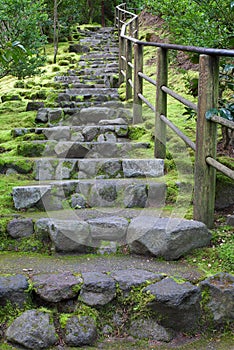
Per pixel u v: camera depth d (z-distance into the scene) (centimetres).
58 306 214
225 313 214
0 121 507
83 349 199
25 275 227
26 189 307
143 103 450
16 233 272
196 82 359
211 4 357
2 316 210
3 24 684
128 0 1552
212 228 278
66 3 1112
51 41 1130
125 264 246
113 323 213
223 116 258
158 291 211
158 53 353
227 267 239
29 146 396
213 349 200
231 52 229
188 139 289
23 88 703
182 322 210
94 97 573
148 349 201
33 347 196
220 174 316
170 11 425
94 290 215
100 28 1327
